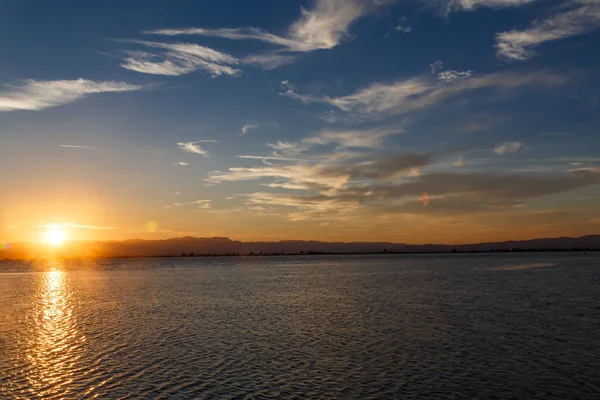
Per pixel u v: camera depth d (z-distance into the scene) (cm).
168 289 8769
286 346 3497
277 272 15312
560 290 7462
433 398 2353
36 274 15888
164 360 3094
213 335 3966
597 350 3269
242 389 2492
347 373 2773
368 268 17300
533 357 3092
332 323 4506
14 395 2412
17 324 4659
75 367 2938
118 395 2402
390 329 4134
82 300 6962
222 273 15012
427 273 13000
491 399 2339
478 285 8619
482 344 3488
